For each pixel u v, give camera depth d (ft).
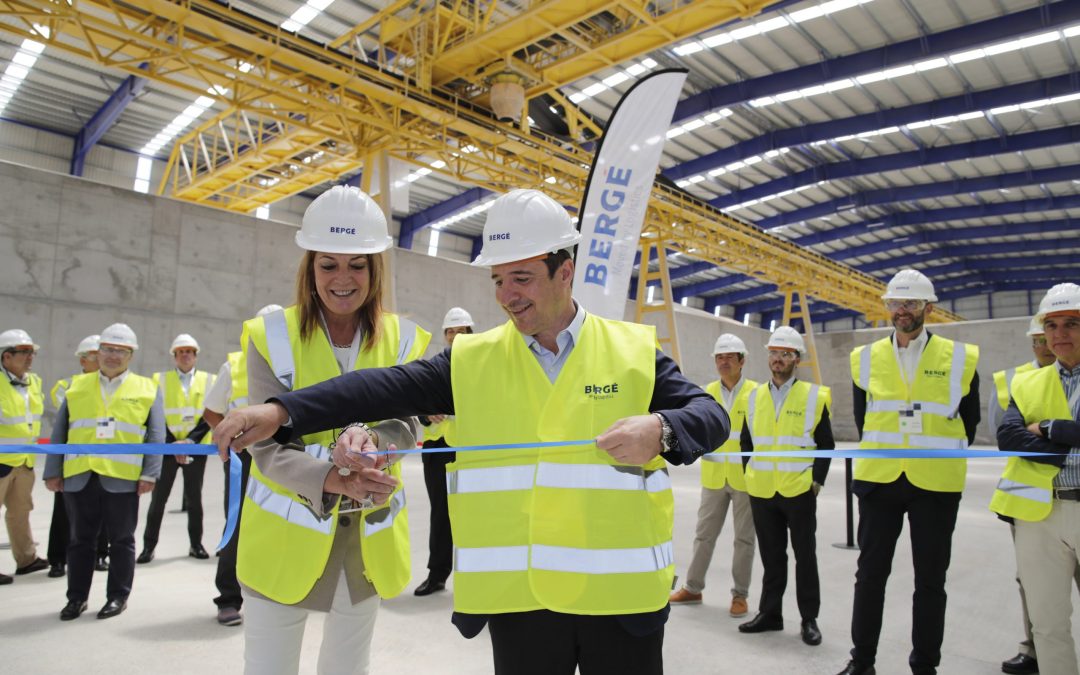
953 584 17.60
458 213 85.20
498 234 4.97
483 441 4.92
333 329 6.65
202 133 65.82
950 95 59.67
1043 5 47.01
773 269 78.33
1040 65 54.80
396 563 6.32
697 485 37.81
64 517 17.20
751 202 80.12
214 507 27.09
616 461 4.28
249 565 5.90
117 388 14.61
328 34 51.98
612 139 16.22
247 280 54.70
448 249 96.27
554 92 51.16
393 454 4.96
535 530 4.61
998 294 126.31
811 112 64.08
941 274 116.37
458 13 44.68
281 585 5.76
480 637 12.86
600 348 5.08
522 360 5.08
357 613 6.20
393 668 11.30
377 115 44.91
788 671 11.50
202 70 37.60
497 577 4.65
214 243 53.31
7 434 16.89
